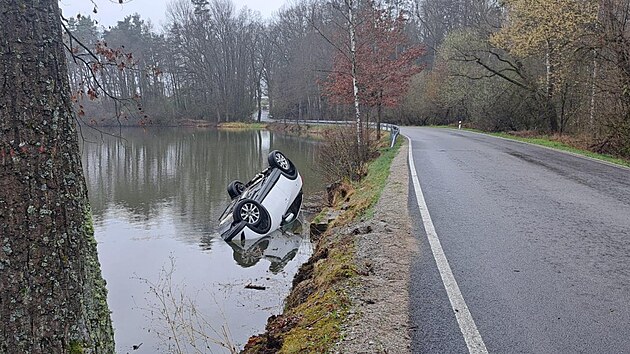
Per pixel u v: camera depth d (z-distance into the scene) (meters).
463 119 45.72
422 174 12.73
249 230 12.70
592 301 4.80
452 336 4.09
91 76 5.13
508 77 32.16
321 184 20.39
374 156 19.64
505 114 33.00
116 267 10.66
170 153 34.44
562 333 4.16
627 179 11.93
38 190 2.46
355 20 21.03
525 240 6.80
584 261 5.93
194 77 72.25
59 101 2.58
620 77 17.62
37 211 2.46
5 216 2.38
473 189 10.59
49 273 2.50
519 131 31.58
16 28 2.42
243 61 75.12
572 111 26.28
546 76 28.09
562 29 22.31
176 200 18.36
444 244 6.64
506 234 7.10
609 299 4.84
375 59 24.69
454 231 7.28
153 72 8.19
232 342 6.68
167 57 69.31
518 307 4.66
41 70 2.49
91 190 20.41
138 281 9.73
